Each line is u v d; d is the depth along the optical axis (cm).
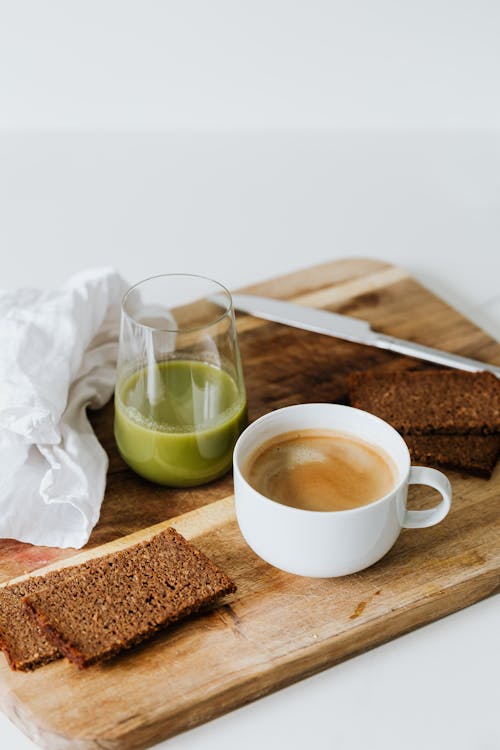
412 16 130
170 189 123
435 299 103
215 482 83
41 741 68
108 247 114
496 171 127
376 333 97
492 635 75
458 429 86
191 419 80
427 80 133
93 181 124
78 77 135
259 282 105
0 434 79
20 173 125
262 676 70
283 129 135
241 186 124
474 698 71
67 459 80
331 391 92
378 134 134
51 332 83
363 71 133
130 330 79
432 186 125
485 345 97
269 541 73
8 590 74
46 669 70
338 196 123
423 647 74
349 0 129
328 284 105
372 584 76
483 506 81
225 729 70
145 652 71
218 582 74
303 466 77
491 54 131
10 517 78
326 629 73
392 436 77
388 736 69
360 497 75
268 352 96
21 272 109
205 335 79
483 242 115
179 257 113
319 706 71
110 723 67
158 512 81
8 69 134
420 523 75
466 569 76
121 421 81
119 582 74
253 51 133
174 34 132
